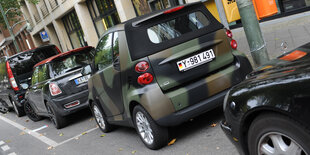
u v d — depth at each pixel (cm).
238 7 562
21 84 1069
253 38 561
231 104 278
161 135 435
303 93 212
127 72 436
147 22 431
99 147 562
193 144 438
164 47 422
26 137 818
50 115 815
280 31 1045
